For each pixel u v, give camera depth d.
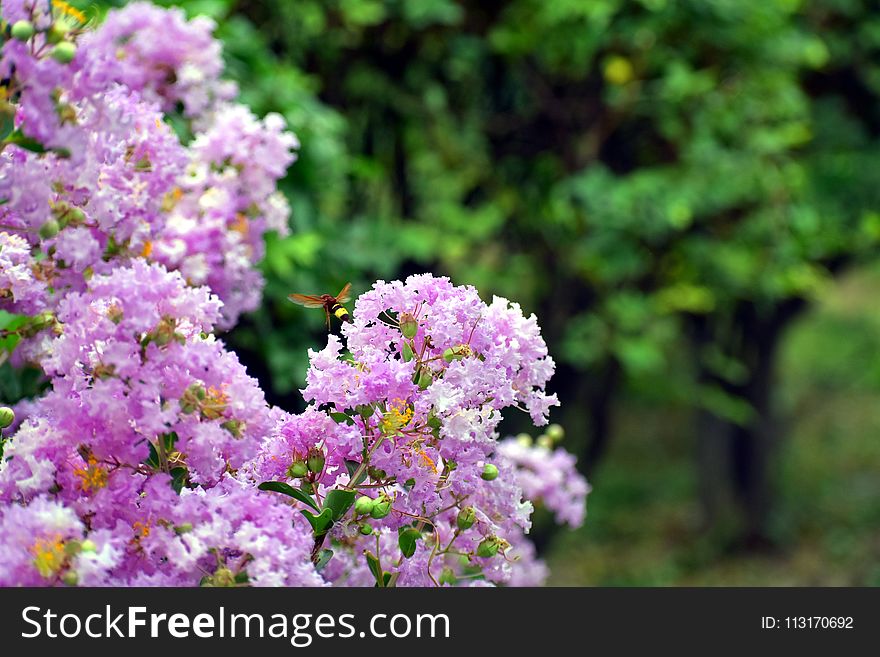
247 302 1.98
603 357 5.36
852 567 9.38
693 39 4.95
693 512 10.61
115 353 1.20
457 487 1.36
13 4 1.23
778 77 5.26
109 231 1.54
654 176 4.80
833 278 7.46
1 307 1.48
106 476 1.24
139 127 1.57
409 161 4.92
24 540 1.10
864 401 12.96
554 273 5.24
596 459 5.85
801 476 11.23
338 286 3.41
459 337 1.32
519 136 5.18
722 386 8.52
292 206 3.11
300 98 3.28
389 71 4.61
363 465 1.35
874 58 6.07
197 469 1.23
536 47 4.88
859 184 6.16
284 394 3.25
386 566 1.43
